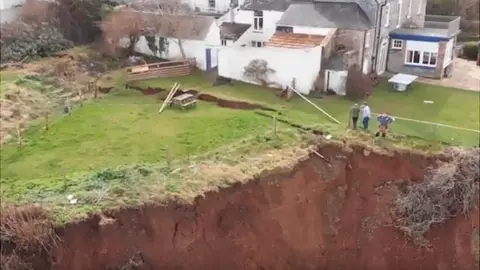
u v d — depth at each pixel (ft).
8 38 110.01
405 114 87.61
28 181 67.77
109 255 60.54
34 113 88.02
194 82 100.58
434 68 105.70
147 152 74.64
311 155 73.15
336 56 96.37
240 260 66.54
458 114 88.12
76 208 61.41
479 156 74.38
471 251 73.26
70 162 72.49
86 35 118.11
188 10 119.96
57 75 102.06
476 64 115.85
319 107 88.94
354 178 74.18
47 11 116.16
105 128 82.23
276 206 68.74
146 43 111.34
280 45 98.37
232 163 70.85
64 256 59.36
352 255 72.13
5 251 58.39
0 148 76.69
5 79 96.73
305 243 70.08
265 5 112.98
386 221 72.79
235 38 111.24
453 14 128.06
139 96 96.22
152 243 62.18
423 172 74.33
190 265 64.08
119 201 62.44
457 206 72.95
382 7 102.27
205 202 64.85
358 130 79.20
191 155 73.36
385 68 110.22
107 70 106.42
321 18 101.76
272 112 86.58
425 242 72.59
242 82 99.76
